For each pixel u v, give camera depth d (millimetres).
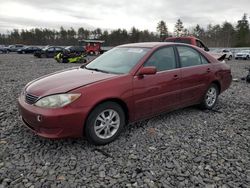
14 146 3475
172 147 3600
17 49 44281
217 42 82250
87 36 89438
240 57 32375
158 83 4074
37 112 3178
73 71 4199
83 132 3381
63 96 3186
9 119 4535
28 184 2662
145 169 3012
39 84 3625
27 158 3170
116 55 4488
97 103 3352
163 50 4398
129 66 3961
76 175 2850
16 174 2830
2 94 6645
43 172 2883
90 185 2684
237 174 2967
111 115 3617
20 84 8453
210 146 3678
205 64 5152
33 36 88812
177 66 4516
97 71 4094
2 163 3035
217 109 5574
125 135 3957
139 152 3420
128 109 3744
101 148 3506
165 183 2758
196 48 5109
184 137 3963
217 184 2768
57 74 4070
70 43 89750
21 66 16562
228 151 3533
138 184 2727
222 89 5656
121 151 3436
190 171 3002
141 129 4215
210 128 4391
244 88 8453
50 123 3127
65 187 2639
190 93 4773
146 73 3758
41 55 28703
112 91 3492
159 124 4484
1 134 3867
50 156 3238
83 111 3244
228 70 5770
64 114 3137
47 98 3207
